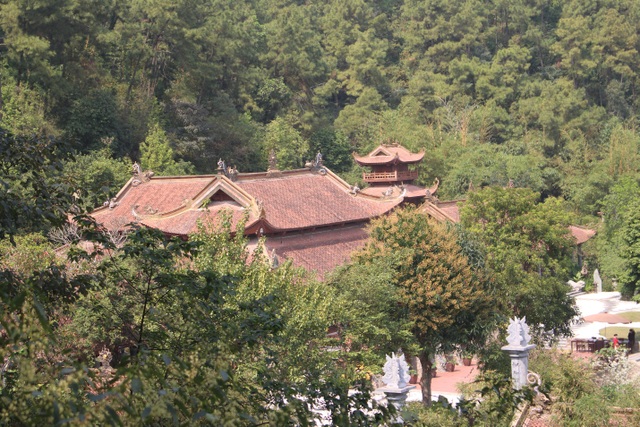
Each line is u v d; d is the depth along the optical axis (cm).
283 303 5700
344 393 2409
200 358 2005
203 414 1530
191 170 17125
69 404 1392
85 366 1439
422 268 8094
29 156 2834
